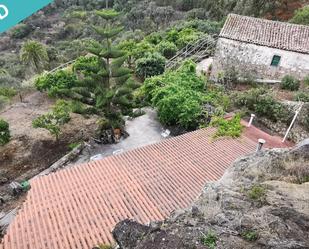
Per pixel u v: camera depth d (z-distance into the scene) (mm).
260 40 19844
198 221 5234
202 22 34344
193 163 10773
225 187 6348
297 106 15062
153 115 19188
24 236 7730
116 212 8516
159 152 11398
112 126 17531
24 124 20781
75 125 20016
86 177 10016
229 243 4621
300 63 19406
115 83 17891
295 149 7391
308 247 4406
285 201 5355
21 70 39031
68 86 23500
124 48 26906
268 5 33781
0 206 13742
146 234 4879
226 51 20625
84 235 7719
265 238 4594
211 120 14609
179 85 18281
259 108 15867
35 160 17234
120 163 10750
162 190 9414
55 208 8680
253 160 7699
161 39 32500
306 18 26594
